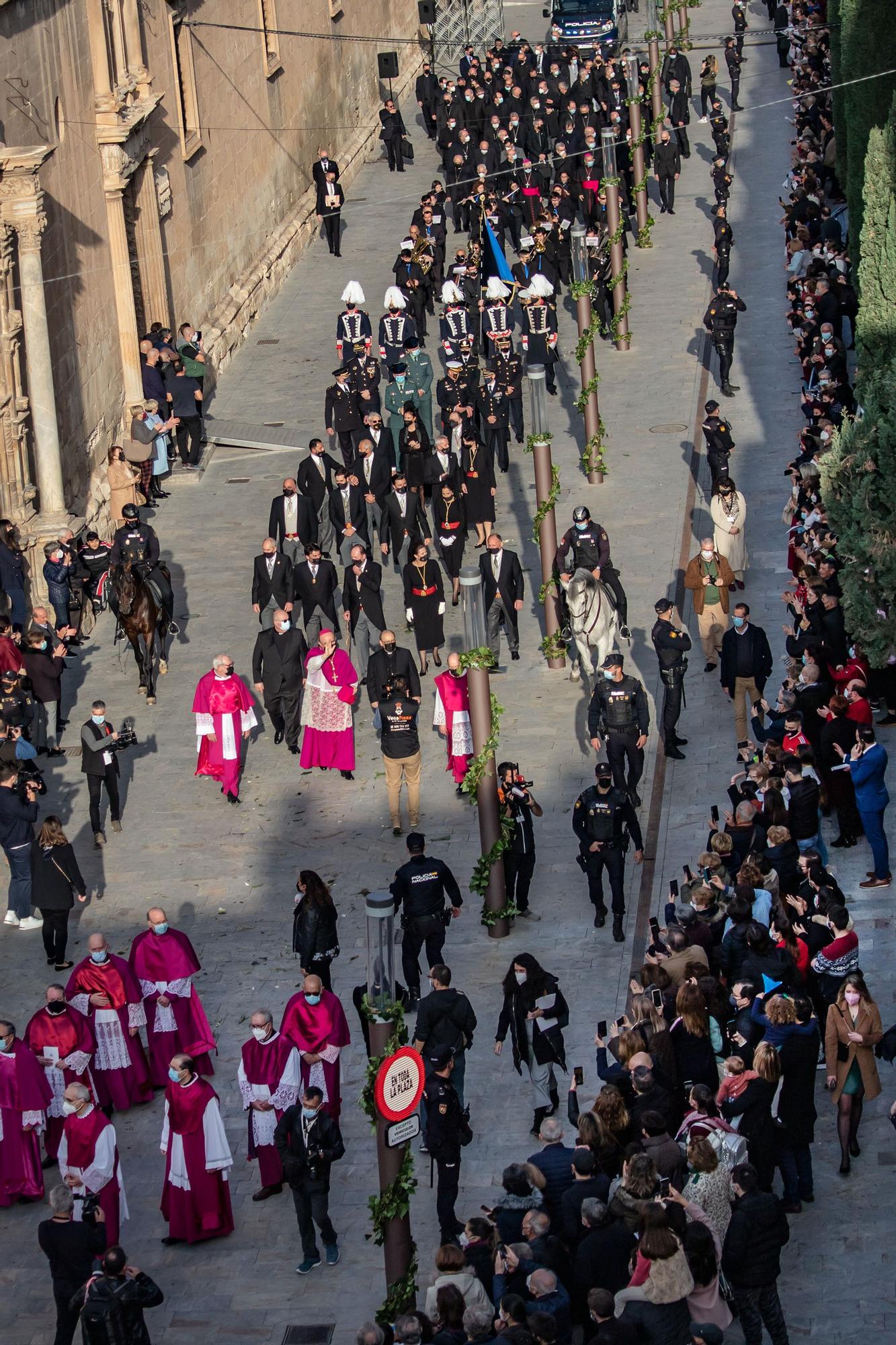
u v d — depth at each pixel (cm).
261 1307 2845
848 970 3066
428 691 4656
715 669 4588
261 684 4466
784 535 5256
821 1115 3072
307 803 4300
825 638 4125
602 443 5753
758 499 5488
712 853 3284
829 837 3834
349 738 4338
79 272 5556
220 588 5347
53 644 4569
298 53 8294
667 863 3884
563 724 4481
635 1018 2911
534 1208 2573
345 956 3688
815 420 5366
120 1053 3297
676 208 8238
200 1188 2967
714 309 6181
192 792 4375
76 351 5503
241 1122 3275
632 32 10538
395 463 5541
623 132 8281
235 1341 2773
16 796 3831
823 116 8162
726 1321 2394
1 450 4959
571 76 8900
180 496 5984
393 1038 2608
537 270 7006
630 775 3928
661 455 5903
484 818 3681
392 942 2584
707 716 4447
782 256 7519
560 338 6925
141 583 4709
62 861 3669
